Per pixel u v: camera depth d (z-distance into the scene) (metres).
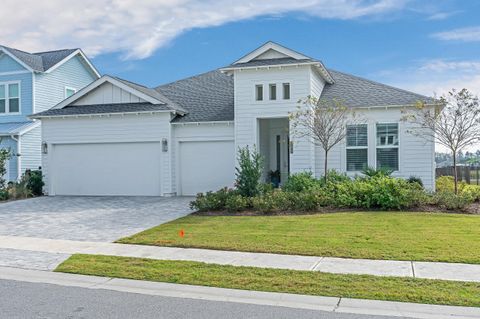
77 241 10.42
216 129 19.56
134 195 20.25
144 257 8.68
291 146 18.28
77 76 29.05
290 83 18.25
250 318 5.48
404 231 10.24
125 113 19.98
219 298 6.31
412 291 6.29
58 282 7.29
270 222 11.84
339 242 9.37
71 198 19.70
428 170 17.72
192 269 7.70
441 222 11.22
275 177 20.75
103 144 20.66
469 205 13.34
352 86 20.38
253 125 18.66
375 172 16.81
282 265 7.86
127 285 7.05
